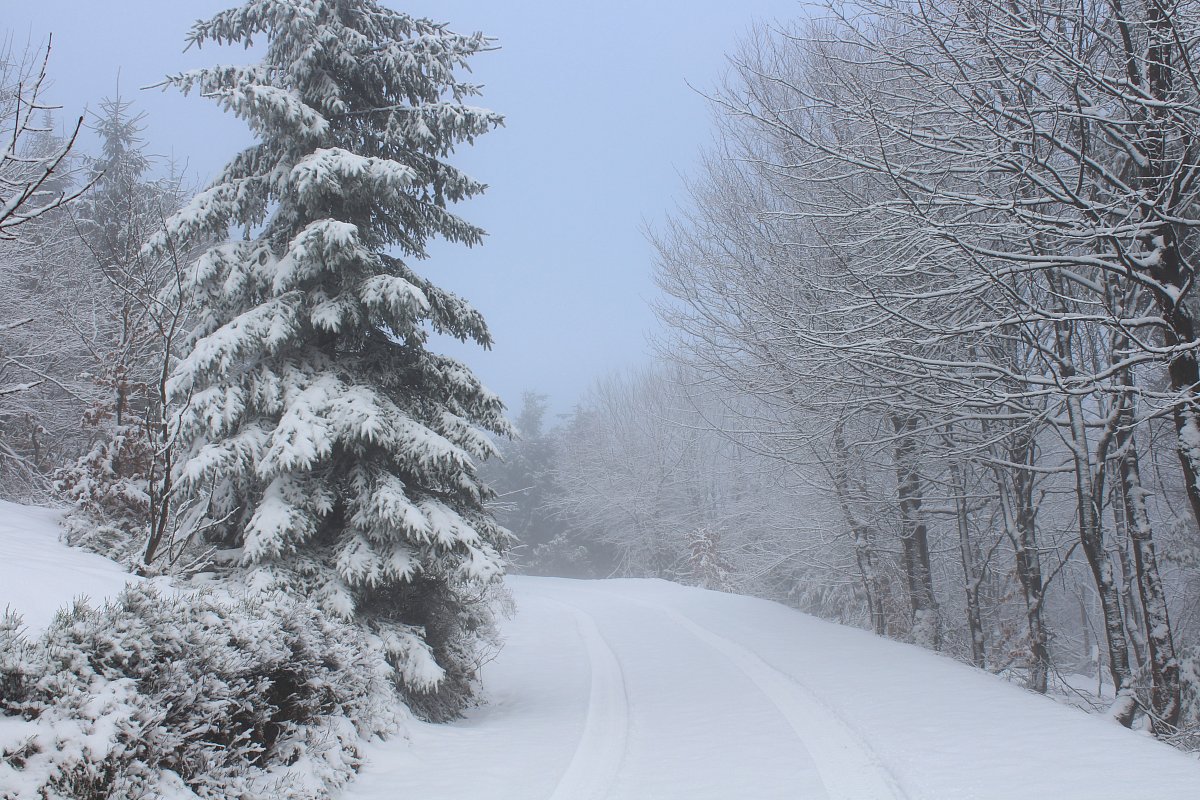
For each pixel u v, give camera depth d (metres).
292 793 5.98
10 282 17.33
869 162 10.18
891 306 11.13
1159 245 9.37
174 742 5.05
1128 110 9.30
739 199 18.12
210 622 6.18
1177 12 8.44
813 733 8.45
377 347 12.20
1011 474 15.71
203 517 10.78
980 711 8.65
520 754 8.30
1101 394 11.80
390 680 10.28
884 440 14.55
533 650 18.56
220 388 10.57
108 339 18.05
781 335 14.75
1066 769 6.21
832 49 14.59
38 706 4.39
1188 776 5.85
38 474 15.72
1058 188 10.33
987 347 13.38
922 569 17.91
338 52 11.95
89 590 6.94
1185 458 9.34
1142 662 12.45
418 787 6.96
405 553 10.61
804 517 23.20
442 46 12.31
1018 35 9.09
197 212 11.17
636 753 8.24
